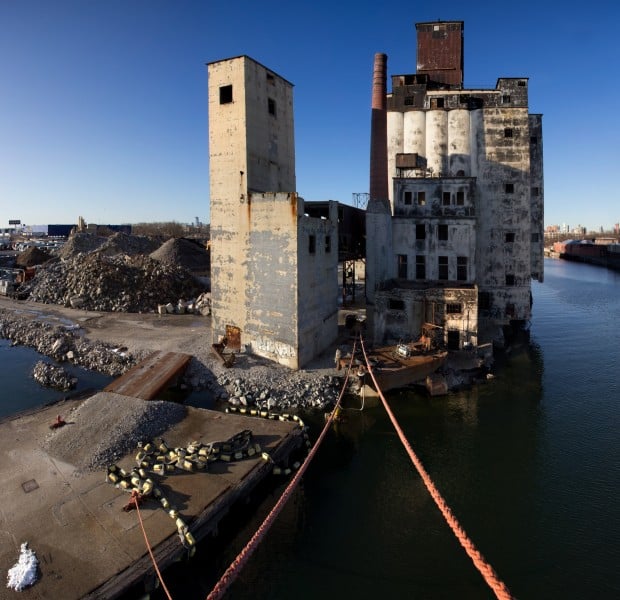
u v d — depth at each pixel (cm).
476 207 4338
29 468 1806
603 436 2388
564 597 1399
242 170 3050
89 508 1554
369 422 2520
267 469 1842
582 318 5475
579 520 1744
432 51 4862
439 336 3294
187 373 3006
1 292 5909
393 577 1473
